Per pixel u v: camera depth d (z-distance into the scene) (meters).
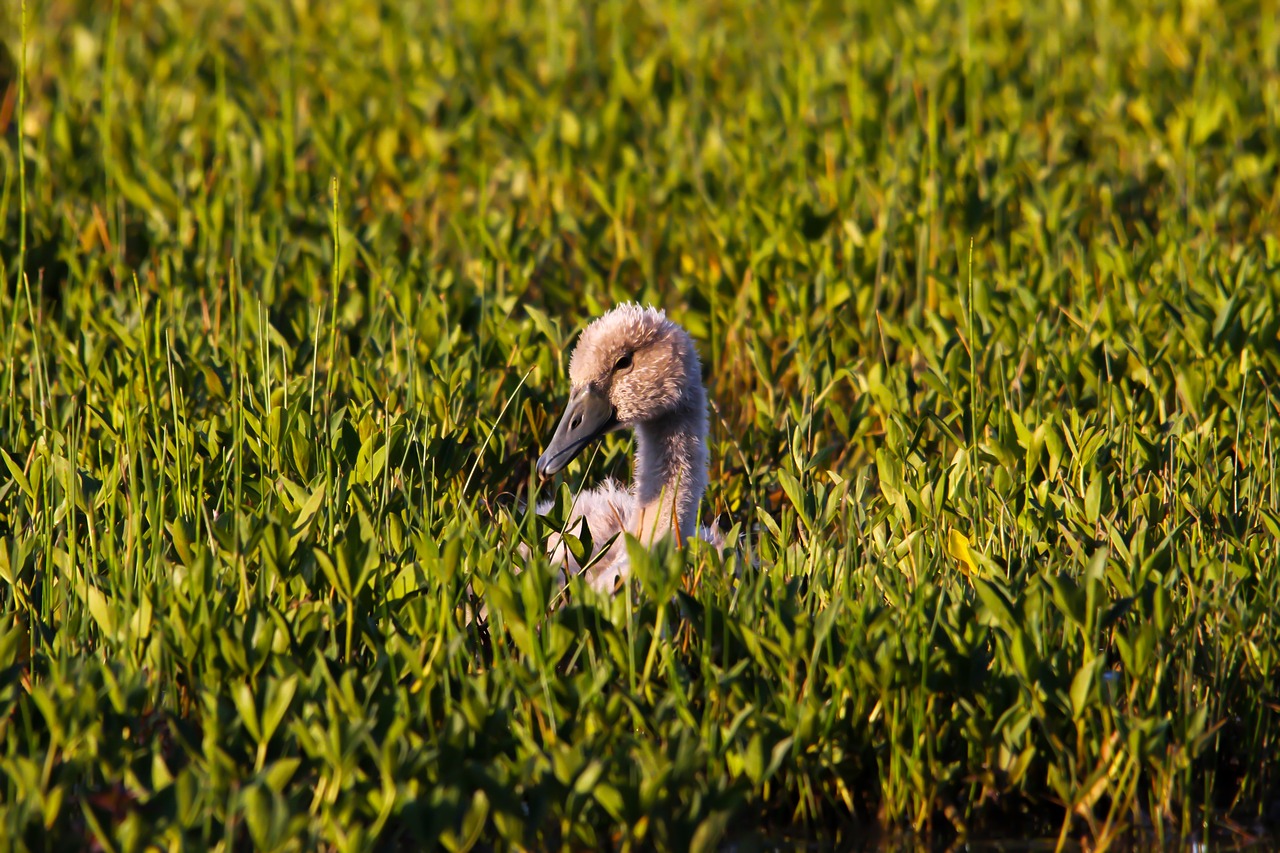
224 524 14.65
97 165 29.73
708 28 42.84
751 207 26.86
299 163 30.38
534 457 20.19
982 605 14.22
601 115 32.62
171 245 25.31
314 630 13.66
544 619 13.75
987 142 30.47
